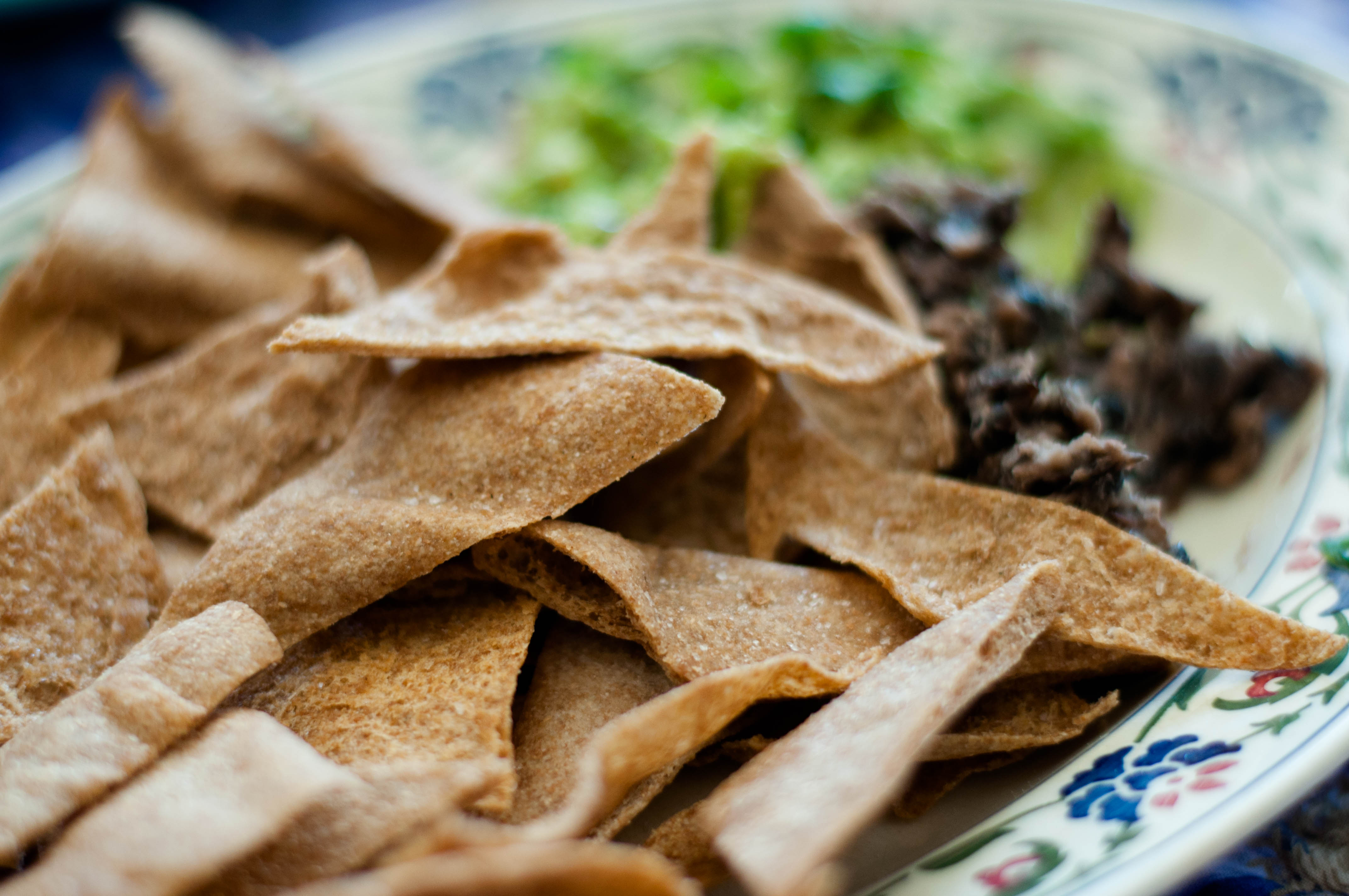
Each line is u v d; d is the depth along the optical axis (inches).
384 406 9.7
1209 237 12.5
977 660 8.4
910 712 8.2
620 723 8.2
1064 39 14.5
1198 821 8.4
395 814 8.2
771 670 8.6
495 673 9.0
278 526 9.2
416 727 8.8
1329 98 12.8
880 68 13.7
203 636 8.7
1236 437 10.7
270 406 10.2
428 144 14.3
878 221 11.6
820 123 13.6
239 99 12.3
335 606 9.0
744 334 9.7
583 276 10.1
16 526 9.5
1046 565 8.9
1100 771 8.9
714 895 8.8
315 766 8.2
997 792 9.1
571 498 9.1
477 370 9.6
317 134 11.9
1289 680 8.9
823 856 7.8
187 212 11.8
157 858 7.9
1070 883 8.3
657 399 9.1
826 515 9.7
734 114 13.6
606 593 9.3
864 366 9.7
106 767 8.3
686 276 10.1
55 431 10.3
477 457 9.3
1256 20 17.6
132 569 9.6
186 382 10.4
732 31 15.3
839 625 9.2
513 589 9.4
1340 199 12.1
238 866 8.2
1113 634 8.8
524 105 14.7
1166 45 13.8
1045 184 13.5
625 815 8.7
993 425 9.8
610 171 13.8
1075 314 11.1
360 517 9.1
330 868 8.1
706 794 9.3
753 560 9.6
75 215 11.2
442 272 10.1
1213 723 8.9
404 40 15.3
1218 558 10.3
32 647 9.2
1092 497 9.5
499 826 8.6
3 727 8.9
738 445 10.3
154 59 12.3
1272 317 11.6
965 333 10.4
